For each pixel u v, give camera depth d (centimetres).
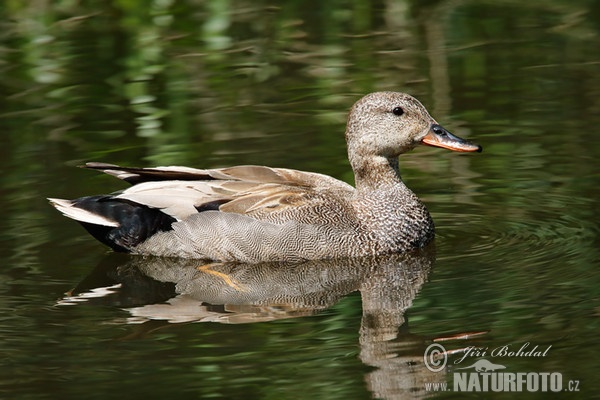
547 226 1412
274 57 2061
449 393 1012
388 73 1966
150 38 2139
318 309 1213
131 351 1096
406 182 1584
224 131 1736
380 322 1162
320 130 1736
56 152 1673
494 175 1589
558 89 1873
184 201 1381
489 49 2066
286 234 1366
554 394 1003
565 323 1128
